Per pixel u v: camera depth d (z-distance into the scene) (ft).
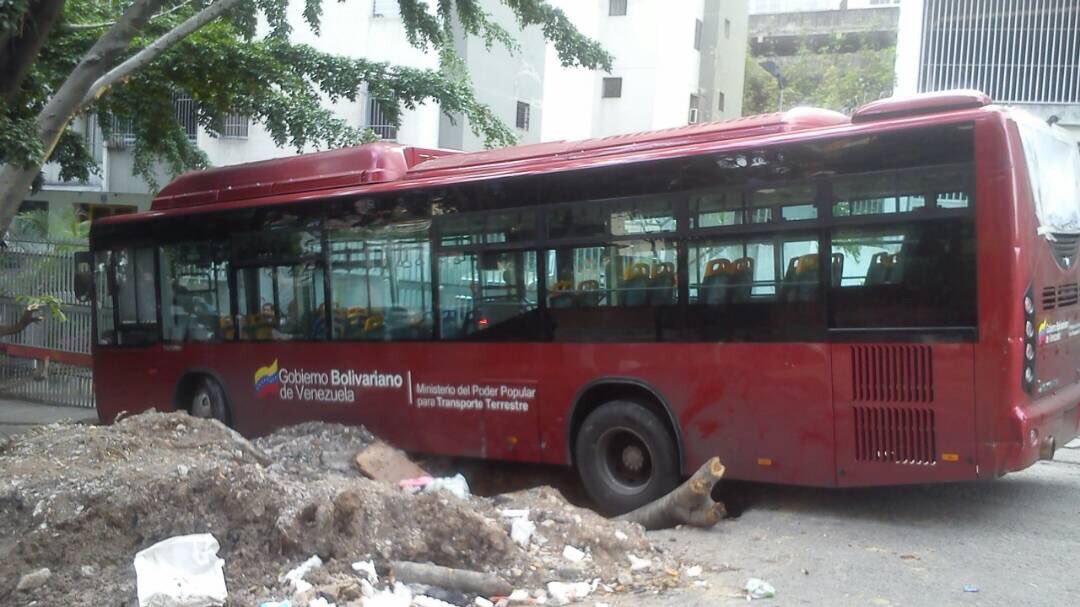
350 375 31.65
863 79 114.62
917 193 21.61
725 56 102.94
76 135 46.65
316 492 20.84
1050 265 22.47
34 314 39.75
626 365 25.70
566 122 92.63
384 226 30.81
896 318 21.88
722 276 24.22
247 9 39.34
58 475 21.81
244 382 34.99
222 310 35.88
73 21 41.47
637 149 26.27
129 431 25.88
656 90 90.89
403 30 68.80
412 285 30.14
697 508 23.54
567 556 20.62
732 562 21.11
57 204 76.95
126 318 39.65
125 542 19.69
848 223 22.43
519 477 31.71
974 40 58.18
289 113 43.37
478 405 28.58
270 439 30.96
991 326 20.79
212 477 20.58
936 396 21.42
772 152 23.48
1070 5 56.03
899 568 20.35
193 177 38.09
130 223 39.34
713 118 100.63
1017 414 20.59
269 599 17.94
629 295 25.68
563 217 26.84
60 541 19.43
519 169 28.07
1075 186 24.97
